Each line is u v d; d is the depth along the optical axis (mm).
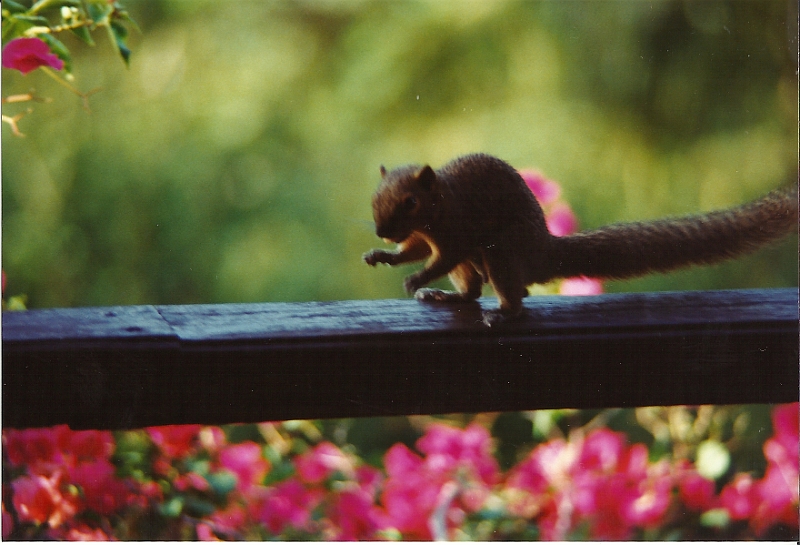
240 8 5527
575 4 5184
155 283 5262
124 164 5336
